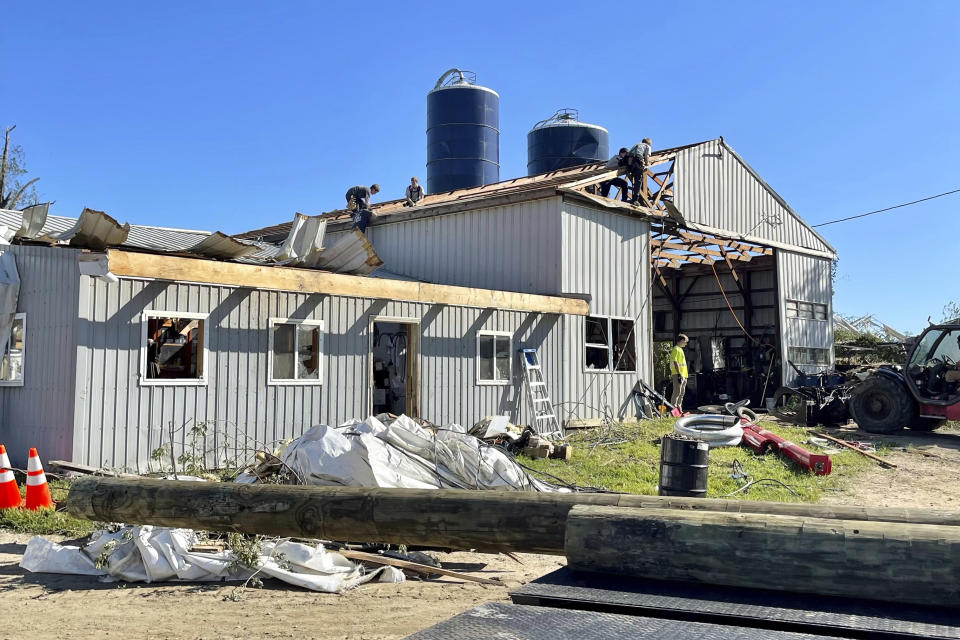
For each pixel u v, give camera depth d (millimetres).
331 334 12938
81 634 4758
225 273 11266
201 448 11250
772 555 2244
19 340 11586
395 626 4977
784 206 24016
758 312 26234
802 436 15422
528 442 12617
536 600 2211
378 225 20531
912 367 16531
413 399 14070
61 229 15250
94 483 4883
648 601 2148
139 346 10766
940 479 11812
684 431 13719
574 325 17188
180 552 6188
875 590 2129
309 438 8570
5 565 6559
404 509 3801
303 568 6156
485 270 18000
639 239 19188
